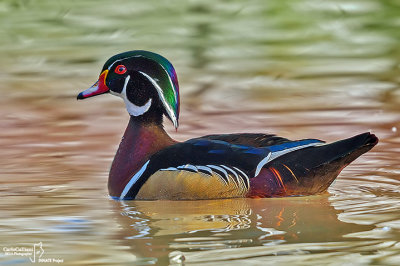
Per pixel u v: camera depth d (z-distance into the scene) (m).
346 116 17.39
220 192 11.88
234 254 9.10
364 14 27.73
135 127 12.65
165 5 30.25
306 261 8.81
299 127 16.58
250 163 11.90
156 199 12.00
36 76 21.42
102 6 30.36
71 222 10.66
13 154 14.88
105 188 12.70
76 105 18.91
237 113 17.80
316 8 28.70
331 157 11.69
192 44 24.67
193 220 10.73
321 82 20.31
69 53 23.83
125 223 10.59
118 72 12.81
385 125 16.62
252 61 22.56
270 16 28.11
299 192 11.92
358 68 21.62
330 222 10.43
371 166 13.81
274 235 9.88
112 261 8.99
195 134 16.12
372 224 10.27
